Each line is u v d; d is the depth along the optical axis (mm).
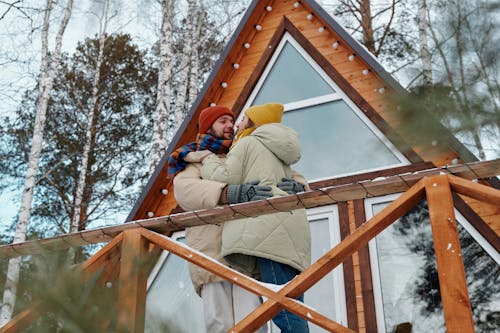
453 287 2238
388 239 5777
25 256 1849
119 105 22672
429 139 2193
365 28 16188
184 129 7238
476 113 2148
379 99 2301
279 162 3721
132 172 21312
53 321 1733
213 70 7512
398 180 2629
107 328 1764
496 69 2178
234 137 3957
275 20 7898
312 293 5703
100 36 21312
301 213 3523
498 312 5320
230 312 3510
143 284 2301
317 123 7008
